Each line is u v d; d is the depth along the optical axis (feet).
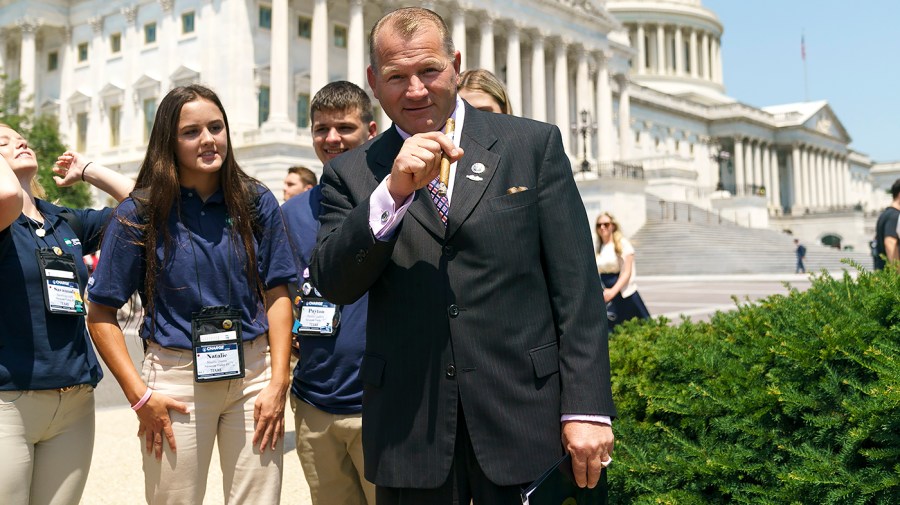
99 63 167.22
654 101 278.67
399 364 11.03
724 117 306.14
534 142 11.38
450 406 10.76
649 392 17.06
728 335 18.66
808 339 15.67
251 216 15.42
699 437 15.85
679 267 155.12
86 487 24.80
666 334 19.95
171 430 14.46
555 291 10.96
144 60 158.81
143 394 14.38
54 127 129.49
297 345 18.69
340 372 16.29
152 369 14.89
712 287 116.67
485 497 10.77
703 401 15.98
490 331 10.69
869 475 13.26
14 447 13.71
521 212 10.87
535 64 186.19
